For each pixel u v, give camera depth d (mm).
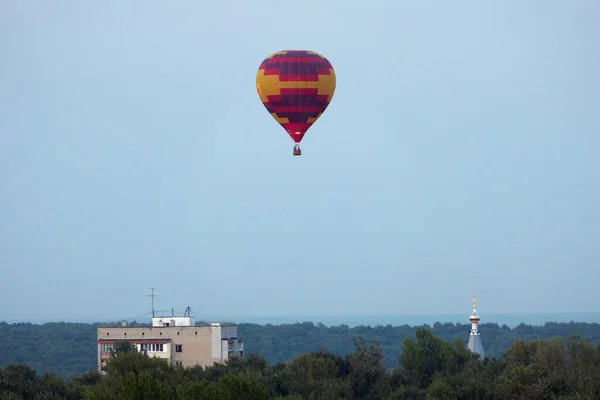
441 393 193750
